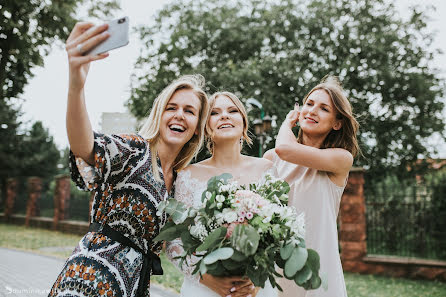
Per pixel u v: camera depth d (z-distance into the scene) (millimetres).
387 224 9500
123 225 1961
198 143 2504
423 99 16391
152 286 6848
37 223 19141
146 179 2027
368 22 16516
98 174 1741
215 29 16891
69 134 1647
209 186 2094
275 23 16719
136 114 16219
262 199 2010
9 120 27531
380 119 16734
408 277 8625
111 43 1482
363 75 16016
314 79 15719
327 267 2473
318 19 16359
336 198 2668
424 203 9227
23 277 7449
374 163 16547
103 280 1842
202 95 2418
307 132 2688
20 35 11805
